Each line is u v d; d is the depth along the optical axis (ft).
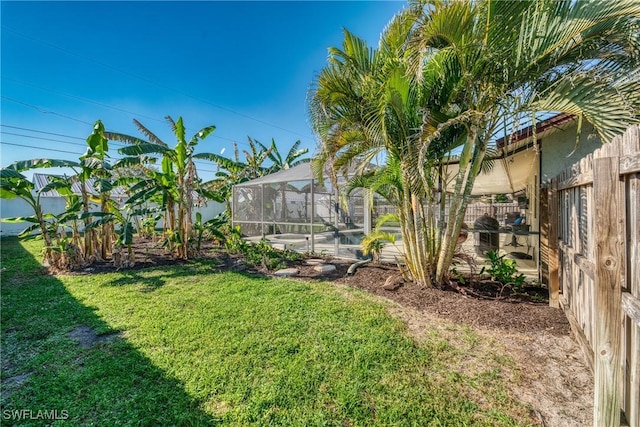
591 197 8.49
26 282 19.29
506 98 12.32
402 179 14.40
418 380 8.40
